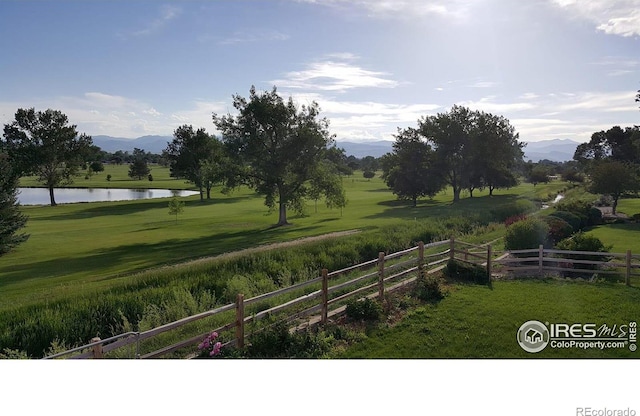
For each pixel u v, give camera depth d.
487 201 51.81
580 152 98.00
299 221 45.03
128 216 56.19
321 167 44.78
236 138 43.12
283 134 42.81
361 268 17.34
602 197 53.16
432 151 60.34
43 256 29.06
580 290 13.14
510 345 9.39
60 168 90.69
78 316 10.32
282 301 12.45
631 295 12.56
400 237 21.98
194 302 11.73
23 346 9.23
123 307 10.95
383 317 10.84
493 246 21.33
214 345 8.58
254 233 36.22
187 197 86.94
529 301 12.12
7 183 33.34
